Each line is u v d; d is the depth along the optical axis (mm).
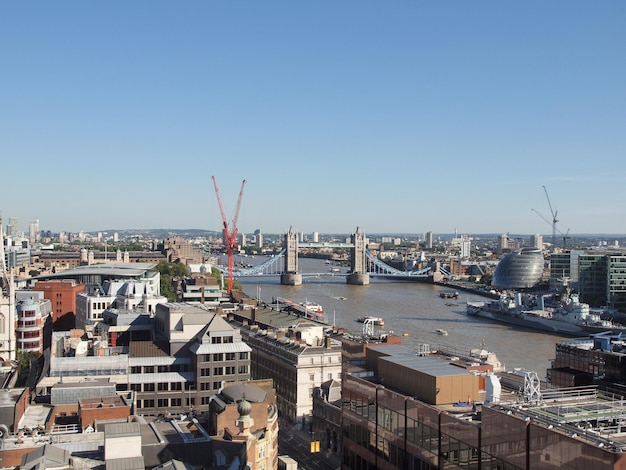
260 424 121188
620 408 76188
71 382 148000
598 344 165500
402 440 88625
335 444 167125
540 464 67000
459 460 77750
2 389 129125
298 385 196625
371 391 96438
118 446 86375
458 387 88125
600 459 60750
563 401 81312
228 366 176750
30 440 99188
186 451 96562
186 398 173125
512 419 70438
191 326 181250
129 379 169625
